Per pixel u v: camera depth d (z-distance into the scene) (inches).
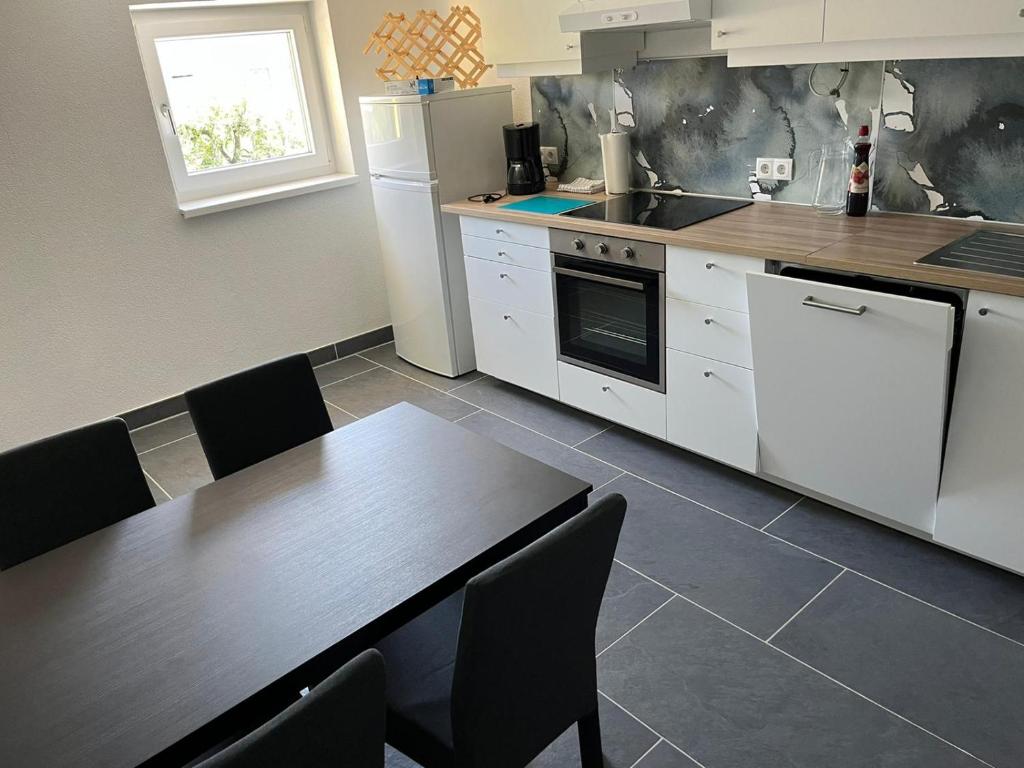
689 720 78.5
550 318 135.3
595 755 70.1
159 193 144.9
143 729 47.6
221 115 158.2
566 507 67.6
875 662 83.0
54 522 74.4
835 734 75.4
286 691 51.5
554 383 140.6
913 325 82.6
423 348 165.8
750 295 95.0
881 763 72.2
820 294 88.8
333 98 166.6
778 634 88.0
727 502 112.4
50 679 52.2
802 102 114.0
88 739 47.2
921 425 88.7
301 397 89.4
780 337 95.8
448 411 147.9
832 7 92.7
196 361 157.6
